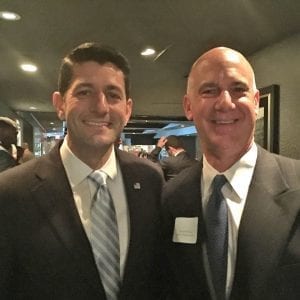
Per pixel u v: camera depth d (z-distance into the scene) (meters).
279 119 3.67
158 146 4.74
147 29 3.42
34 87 6.38
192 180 1.42
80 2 2.84
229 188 1.32
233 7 2.89
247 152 1.35
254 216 1.23
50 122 12.11
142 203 1.40
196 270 1.27
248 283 1.18
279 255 1.18
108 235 1.30
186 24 3.26
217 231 1.27
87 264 1.24
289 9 2.92
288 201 1.23
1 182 1.31
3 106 7.95
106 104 1.31
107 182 1.38
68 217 1.28
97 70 1.32
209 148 1.35
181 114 7.40
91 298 1.23
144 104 7.06
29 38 3.71
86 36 3.63
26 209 1.27
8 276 1.24
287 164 1.34
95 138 1.31
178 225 1.35
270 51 3.83
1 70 5.14
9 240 1.24
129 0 2.80
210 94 1.34
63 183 1.33
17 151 3.57
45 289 1.22
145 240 1.35
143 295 1.33
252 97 1.33
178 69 4.91
